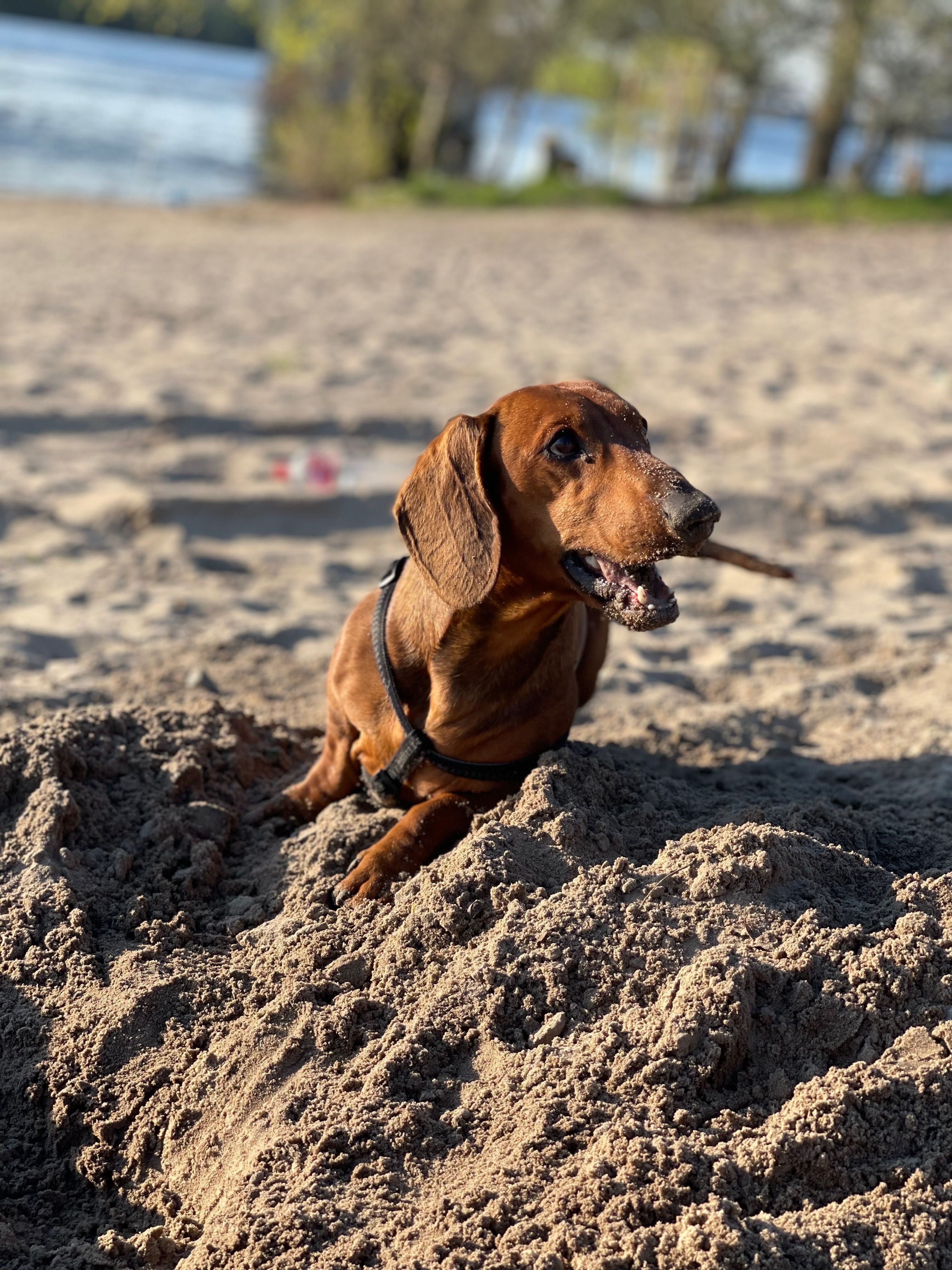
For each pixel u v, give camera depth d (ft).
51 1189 4.47
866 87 32.71
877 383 13.55
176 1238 4.25
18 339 13.85
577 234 27.76
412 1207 4.14
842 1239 3.99
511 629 5.03
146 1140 4.46
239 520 8.98
